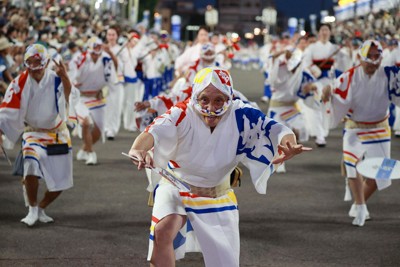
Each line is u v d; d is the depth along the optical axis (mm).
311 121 18859
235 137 6812
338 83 10508
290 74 14484
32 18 24609
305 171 15000
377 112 10531
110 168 14781
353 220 10695
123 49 20812
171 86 13102
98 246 9203
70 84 9938
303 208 11531
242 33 175500
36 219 10172
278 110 14727
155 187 6988
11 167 14664
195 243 7055
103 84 15047
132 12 70938
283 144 6641
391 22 28516
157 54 24047
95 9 48781
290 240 9633
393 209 11617
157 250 6602
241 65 73188
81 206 11367
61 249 9055
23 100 9703
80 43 24609
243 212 11164
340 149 18422
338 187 13336
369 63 10305
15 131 9711
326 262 8719
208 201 6879
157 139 6602
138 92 22703
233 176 7137
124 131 21250
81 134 15148
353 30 31375
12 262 8508
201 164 6824
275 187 13211
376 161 8602
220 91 6570
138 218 10648
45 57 9672
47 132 10078
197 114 6758
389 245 9500
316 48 18234
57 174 10094
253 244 9414
